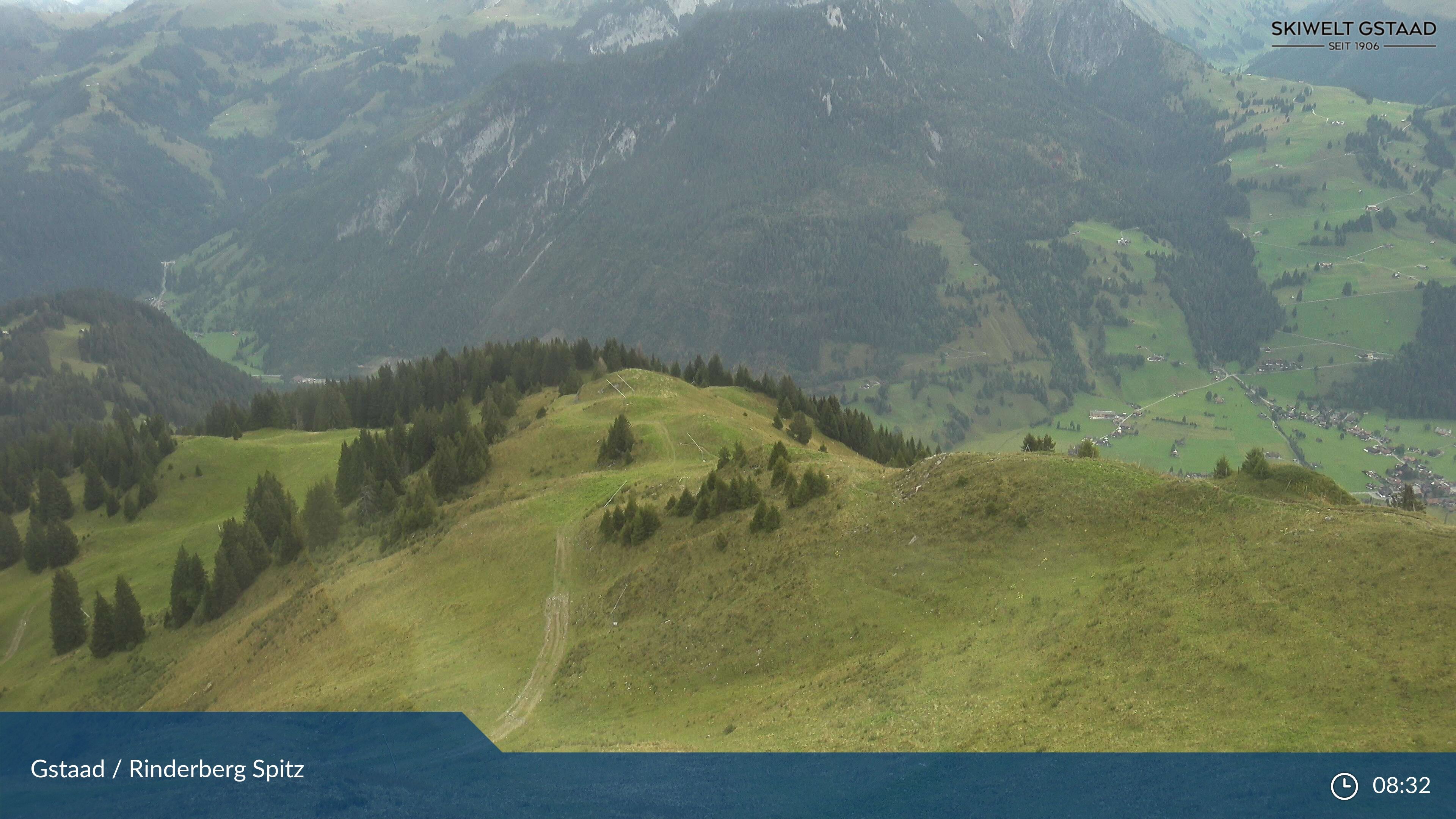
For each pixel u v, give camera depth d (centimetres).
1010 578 6122
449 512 11369
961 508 6875
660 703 6166
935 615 6069
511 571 9006
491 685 6931
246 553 11662
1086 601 5594
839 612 6369
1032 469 6956
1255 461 6216
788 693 5778
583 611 7812
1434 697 3919
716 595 7162
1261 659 4516
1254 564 5269
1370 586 4738
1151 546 5916
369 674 7650
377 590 9612
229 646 10006
